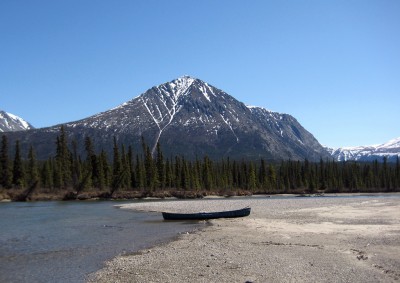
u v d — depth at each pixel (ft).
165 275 69.10
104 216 197.88
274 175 604.90
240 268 72.54
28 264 81.97
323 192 588.09
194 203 312.50
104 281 66.85
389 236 107.76
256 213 197.26
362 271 68.28
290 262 76.64
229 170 584.81
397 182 608.60
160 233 130.11
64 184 440.86
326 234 114.21
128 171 472.03
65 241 112.88
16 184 413.18
